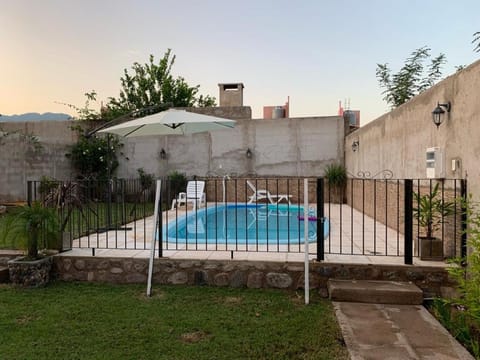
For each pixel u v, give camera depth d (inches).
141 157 528.7
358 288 152.3
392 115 269.4
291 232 305.9
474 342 116.7
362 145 378.9
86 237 239.8
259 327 128.6
